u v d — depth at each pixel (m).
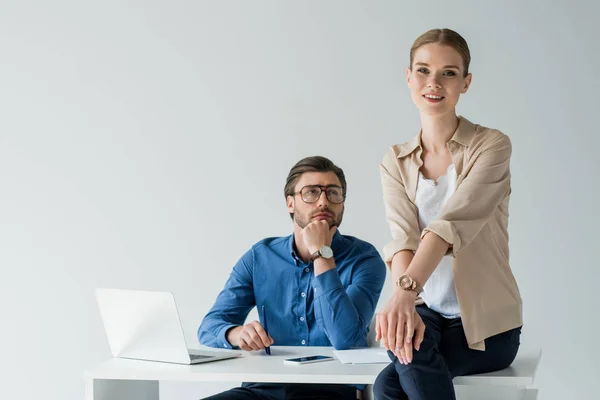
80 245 4.50
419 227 2.33
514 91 4.19
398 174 2.38
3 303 4.54
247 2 4.40
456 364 2.16
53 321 4.50
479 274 2.22
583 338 4.12
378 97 4.29
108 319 2.52
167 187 4.45
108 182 4.49
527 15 4.19
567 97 4.16
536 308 4.16
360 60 4.30
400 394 2.06
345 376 2.21
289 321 2.92
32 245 4.53
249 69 4.39
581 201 4.14
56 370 4.49
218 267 4.41
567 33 4.16
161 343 2.44
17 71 4.57
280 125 4.37
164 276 4.44
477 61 4.23
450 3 4.24
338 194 2.89
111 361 2.50
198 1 4.44
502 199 2.21
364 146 4.29
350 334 2.63
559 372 4.14
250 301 3.02
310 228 2.77
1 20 4.59
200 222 4.42
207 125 4.43
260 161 4.38
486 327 2.18
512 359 2.28
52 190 4.53
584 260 4.13
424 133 2.33
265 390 2.77
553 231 4.16
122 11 4.50
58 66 4.54
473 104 4.22
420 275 1.98
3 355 4.52
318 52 4.34
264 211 4.38
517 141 4.19
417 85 2.25
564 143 4.16
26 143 4.55
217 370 2.30
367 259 2.94
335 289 2.67
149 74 4.47
